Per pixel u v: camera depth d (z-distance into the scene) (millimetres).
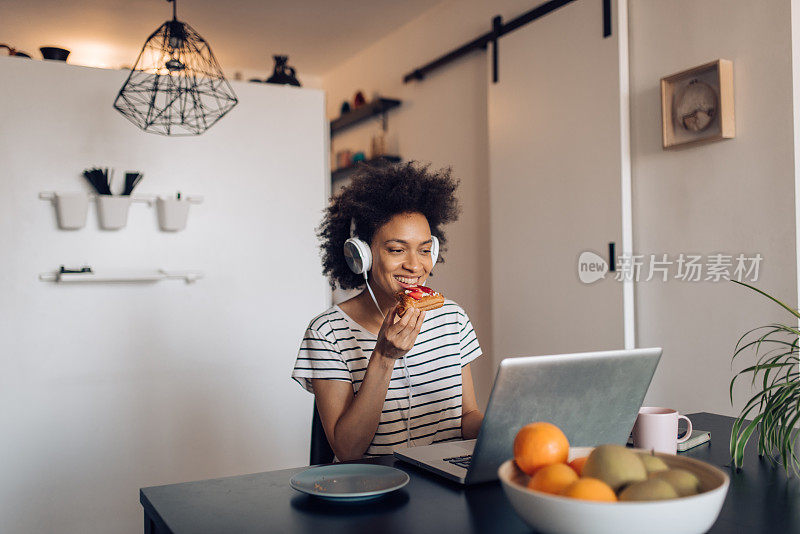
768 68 2254
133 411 2725
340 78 5301
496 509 904
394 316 1252
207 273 2869
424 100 4238
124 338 2713
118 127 2715
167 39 2545
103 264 2674
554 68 3078
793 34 2182
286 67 3426
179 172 2822
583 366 940
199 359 2850
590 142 2885
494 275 3484
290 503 945
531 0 3289
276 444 2990
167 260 2791
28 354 2551
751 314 2322
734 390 2383
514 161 3346
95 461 2652
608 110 2795
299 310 3057
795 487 982
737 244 2369
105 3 3910
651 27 2689
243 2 3951
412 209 1479
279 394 3006
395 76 4547
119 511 2688
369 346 1494
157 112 2768
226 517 889
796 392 1027
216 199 2893
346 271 1653
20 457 2533
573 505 640
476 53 3738
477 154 3762
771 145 2252
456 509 906
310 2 3975
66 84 2629
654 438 1125
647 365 1012
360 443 1330
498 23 3455
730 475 1048
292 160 3055
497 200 3463
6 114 2533
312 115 3105
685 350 2570
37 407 2562
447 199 1615
